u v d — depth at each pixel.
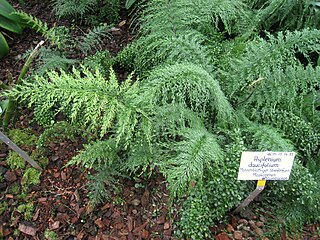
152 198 2.08
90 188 2.03
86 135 2.33
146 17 2.45
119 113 1.71
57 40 2.54
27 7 3.24
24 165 2.22
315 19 2.64
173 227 1.95
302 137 2.04
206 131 1.96
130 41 2.96
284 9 2.68
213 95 1.95
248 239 1.91
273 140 1.85
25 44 2.97
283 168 1.68
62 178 2.18
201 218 1.82
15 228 2.00
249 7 2.75
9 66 2.81
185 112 1.94
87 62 2.52
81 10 2.88
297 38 2.05
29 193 2.12
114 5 3.03
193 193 1.83
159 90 1.78
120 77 2.65
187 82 1.83
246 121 2.07
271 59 2.05
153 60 2.36
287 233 1.90
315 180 1.98
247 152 1.62
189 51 2.19
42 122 2.33
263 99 2.09
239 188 1.84
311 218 1.96
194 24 2.53
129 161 1.93
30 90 1.64
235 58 2.26
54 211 2.05
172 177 1.60
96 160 2.10
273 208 1.97
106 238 1.95
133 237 1.95
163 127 1.92
